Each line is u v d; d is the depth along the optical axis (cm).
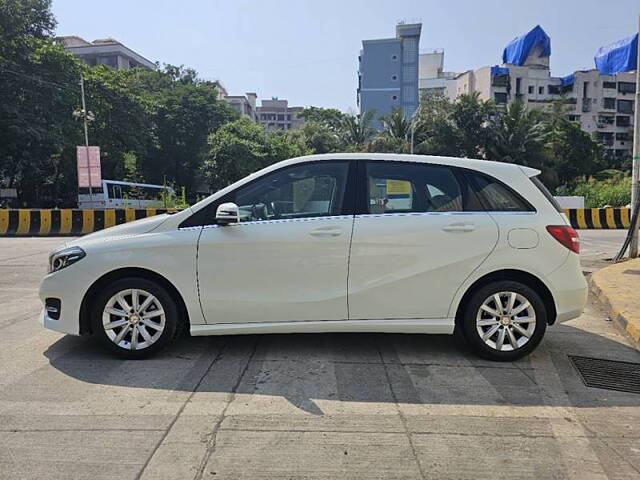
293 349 462
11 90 2795
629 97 8156
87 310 429
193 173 4819
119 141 3725
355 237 420
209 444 295
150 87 4838
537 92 8094
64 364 419
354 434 310
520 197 441
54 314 430
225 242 418
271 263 419
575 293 435
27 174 3269
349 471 271
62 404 345
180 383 383
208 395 362
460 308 440
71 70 3162
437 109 4631
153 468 270
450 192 439
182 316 438
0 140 2858
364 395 367
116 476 263
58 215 1666
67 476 262
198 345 468
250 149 4022
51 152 3109
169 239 420
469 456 287
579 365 438
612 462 284
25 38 2900
